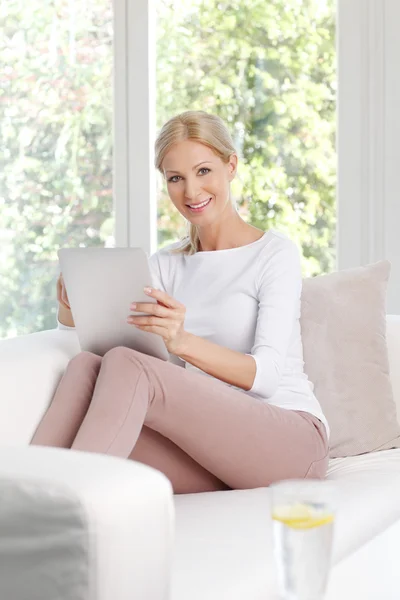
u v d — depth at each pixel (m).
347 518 1.98
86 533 1.20
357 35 3.91
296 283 2.56
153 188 4.34
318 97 4.03
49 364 2.33
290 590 1.24
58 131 4.47
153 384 2.08
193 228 2.74
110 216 4.42
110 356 2.09
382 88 3.88
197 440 2.17
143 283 2.21
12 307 4.56
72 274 2.28
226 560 1.64
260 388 2.38
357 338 2.79
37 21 4.46
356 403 2.72
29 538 1.24
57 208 4.49
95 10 4.38
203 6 4.21
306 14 4.03
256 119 4.14
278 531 1.24
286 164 4.10
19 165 4.52
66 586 1.22
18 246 4.54
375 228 3.92
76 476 1.24
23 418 2.20
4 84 4.52
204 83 4.23
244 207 4.17
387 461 2.57
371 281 2.89
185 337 2.28
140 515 1.23
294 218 4.09
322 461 2.39
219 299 2.59
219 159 2.64
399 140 3.86
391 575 1.55
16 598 1.26
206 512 1.98
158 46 4.29
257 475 2.26
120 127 4.35
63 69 4.45
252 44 4.14
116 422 1.95
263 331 2.46
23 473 1.25
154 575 1.26
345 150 3.96
